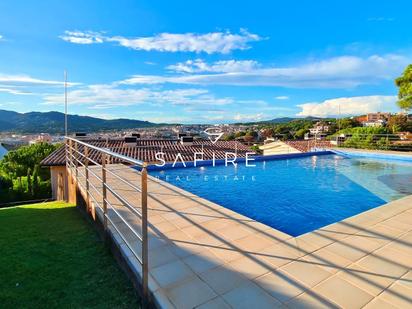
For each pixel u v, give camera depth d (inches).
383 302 81.1
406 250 113.1
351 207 231.6
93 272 114.1
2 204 644.1
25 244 147.0
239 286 88.9
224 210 166.4
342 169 412.8
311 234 129.6
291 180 339.3
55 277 110.2
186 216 155.3
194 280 92.2
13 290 100.8
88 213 188.2
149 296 87.0
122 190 216.2
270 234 130.0
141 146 585.9
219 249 114.7
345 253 110.7
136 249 114.7
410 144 536.4
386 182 329.1
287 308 78.6
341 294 84.7
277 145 1023.0
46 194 733.3
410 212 159.9
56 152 507.8
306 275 95.0
